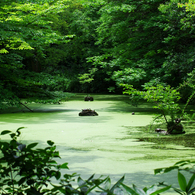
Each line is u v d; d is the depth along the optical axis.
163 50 13.84
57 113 13.47
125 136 7.75
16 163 1.81
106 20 17.39
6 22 11.60
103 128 9.06
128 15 16.33
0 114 13.06
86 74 30.75
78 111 14.38
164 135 7.89
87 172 4.44
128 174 4.30
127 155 5.61
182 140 7.16
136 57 15.52
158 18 13.99
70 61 35.28
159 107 8.34
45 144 6.66
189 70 12.27
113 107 16.30
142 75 13.82
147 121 10.55
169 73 13.36
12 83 14.65
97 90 34.66
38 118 11.58
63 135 7.89
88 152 5.89
